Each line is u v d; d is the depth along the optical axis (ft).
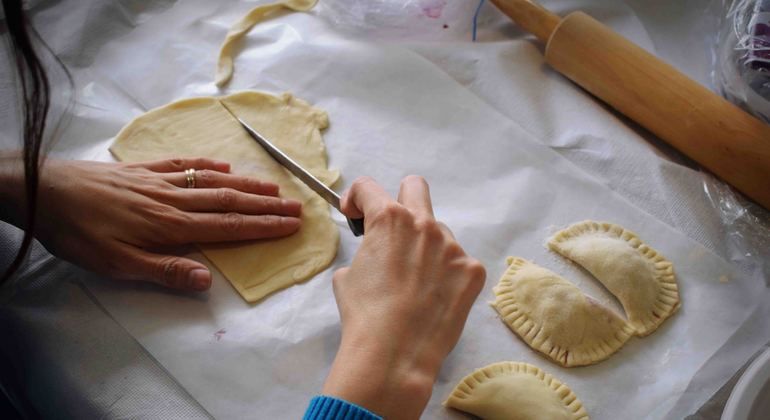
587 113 5.61
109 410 3.92
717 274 4.57
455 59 6.02
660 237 4.78
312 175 4.99
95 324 4.25
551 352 4.20
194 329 4.25
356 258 3.69
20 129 5.17
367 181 4.07
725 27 5.30
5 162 4.45
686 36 6.07
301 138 5.38
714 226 4.83
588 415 3.94
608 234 4.80
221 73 5.86
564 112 5.63
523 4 5.96
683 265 4.64
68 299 4.36
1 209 4.33
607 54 5.42
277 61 5.99
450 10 6.36
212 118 5.44
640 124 5.42
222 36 6.25
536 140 5.38
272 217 4.65
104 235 4.30
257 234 4.60
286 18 6.40
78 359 4.11
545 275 4.48
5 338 4.25
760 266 4.60
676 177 5.06
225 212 4.63
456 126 5.51
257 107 5.56
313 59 6.00
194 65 5.99
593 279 4.64
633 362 4.19
